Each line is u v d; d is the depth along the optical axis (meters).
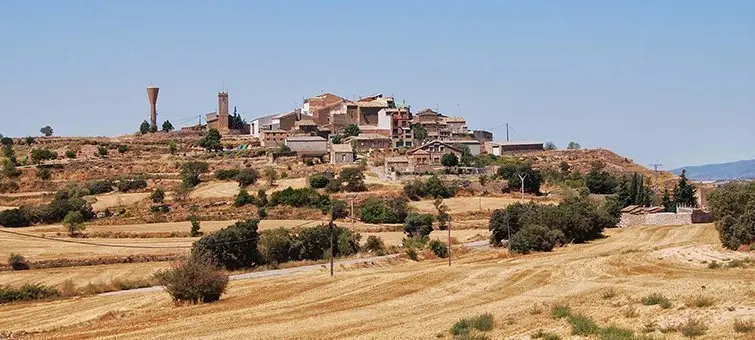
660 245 125.19
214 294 87.38
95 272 121.25
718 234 123.19
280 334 63.28
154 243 146.00
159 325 71.12
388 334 60.34
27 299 101.31
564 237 138.88
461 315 67.50
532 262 110.69
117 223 170.75
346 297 84.31
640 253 110.38
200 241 128.00
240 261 129.00
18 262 125.81
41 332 71.12
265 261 132.00
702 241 127.00
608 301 68.38
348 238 140.50
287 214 176.12
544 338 53.75
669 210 176.12
